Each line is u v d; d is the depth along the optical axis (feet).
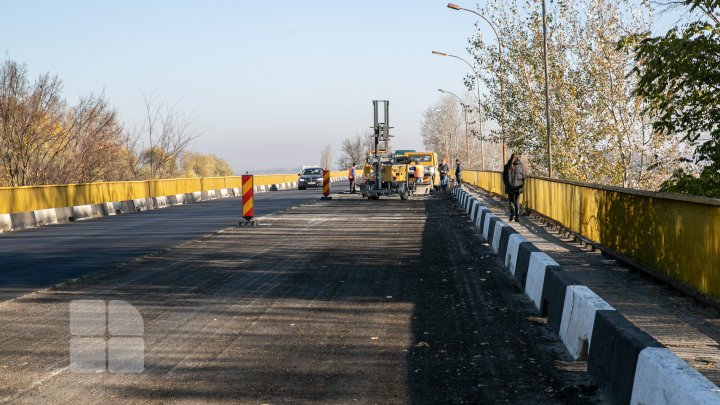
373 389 18.89
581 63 88.79
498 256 46.34
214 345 23.84
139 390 18.93
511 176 70.59
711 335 23.75
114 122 118.62
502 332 25.41
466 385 19.13
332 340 24.45
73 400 18.15
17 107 106.52
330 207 103.71
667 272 33.04
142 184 115.03
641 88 41.29
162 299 32.24
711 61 37.93
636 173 80.69
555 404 17.44
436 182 169.27
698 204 29.12
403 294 33.30
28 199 80.18
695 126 41.73
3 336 25.29
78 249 53.31
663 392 13.75
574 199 54.85
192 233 64.95
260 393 18.61
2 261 46.85
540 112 93.09
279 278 38.19
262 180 195.52
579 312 21.91
